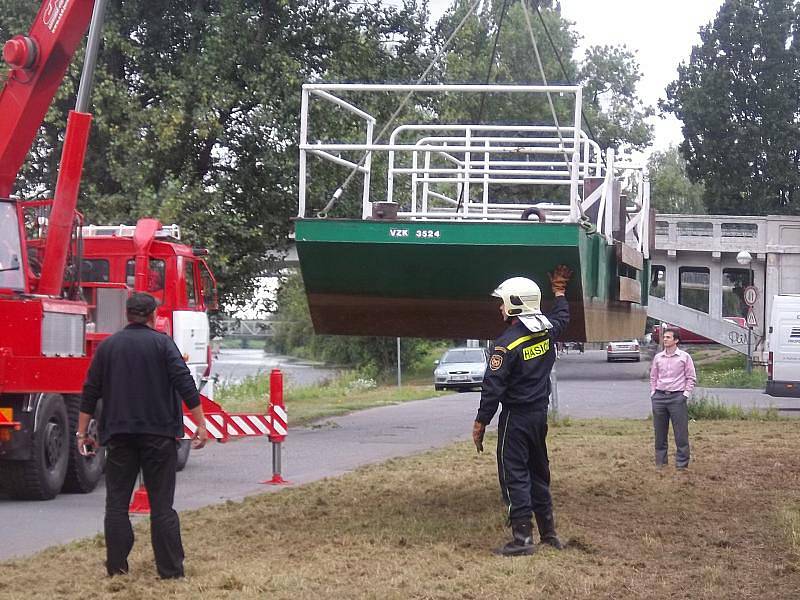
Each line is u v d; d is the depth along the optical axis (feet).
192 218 85.15
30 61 47.29
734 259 208.85
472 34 100.99
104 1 46.93
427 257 33.53
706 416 81.56
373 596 24.99
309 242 33.73
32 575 28.09
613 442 61.82
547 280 33.86
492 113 192.65
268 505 39.45
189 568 28.40
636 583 26.91
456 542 31.94
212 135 88.07
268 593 25.50
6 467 43.98
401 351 196.13
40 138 86.48
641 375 174.29
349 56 91.20
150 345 27.55
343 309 36.78
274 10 89.61
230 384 116.67
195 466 55.31
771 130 249.75
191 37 91.04
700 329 208.23
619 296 39.24
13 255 44.24
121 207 86.12
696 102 253.24
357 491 42.80
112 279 56.13
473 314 36.65
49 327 44.93
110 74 88.12
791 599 25.36
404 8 96.07
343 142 87.97
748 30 251.60
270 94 86.38
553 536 31.60
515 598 25.04
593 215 41.93
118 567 27.68
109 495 27.76
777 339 95.55
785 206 253.44
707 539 32.68
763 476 46.98
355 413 94.12
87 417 27.94
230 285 91.35
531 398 30.89
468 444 62.23
